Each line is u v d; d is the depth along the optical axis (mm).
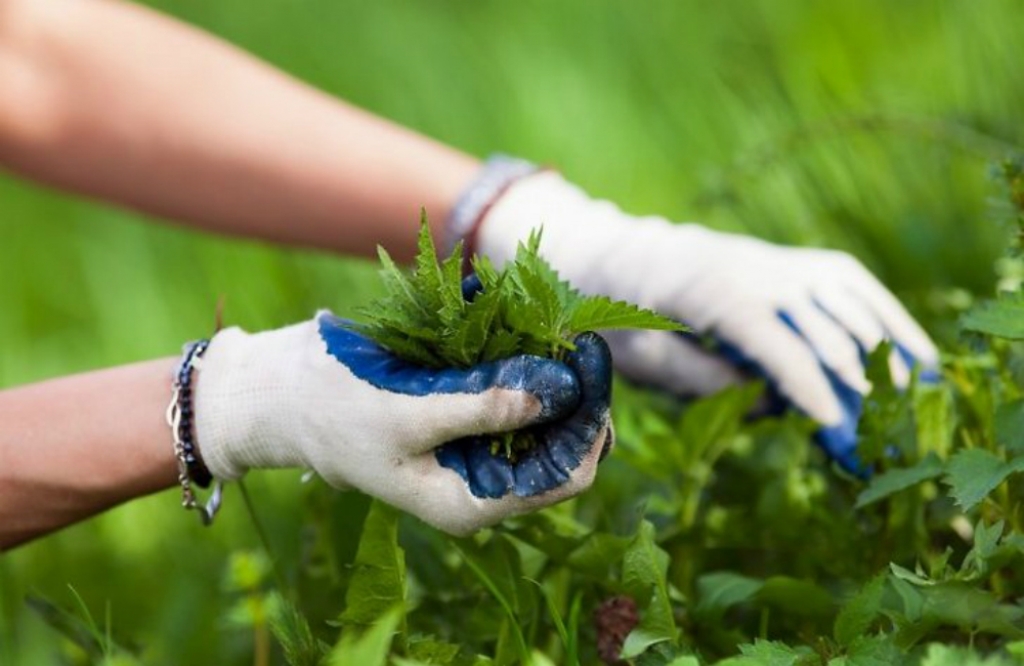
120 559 2016
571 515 1747
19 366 2529
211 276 2508
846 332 1775
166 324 2516
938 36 2604
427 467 1532
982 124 2180
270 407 1565
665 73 2850
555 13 3061
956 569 1677
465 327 1488
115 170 1927
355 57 3188
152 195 1933
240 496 2033
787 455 1768
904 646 1535
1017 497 1625
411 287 1509
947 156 2148
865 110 2324
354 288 2359
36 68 1923
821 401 1761
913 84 2518
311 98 1937
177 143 1916
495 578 1619
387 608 1563
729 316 1777
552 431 1514
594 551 1605
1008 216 1655
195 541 2002
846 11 2750
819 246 2160
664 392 1825
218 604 1908
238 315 2436
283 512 2002
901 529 1694
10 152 1937
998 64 2277
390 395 1518
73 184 1939
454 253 1486
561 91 2867
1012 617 1525
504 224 1852
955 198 2146
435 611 1666
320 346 1557
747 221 2189
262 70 1945
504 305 1493
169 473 1606
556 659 1665
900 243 2131
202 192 1920
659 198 2566
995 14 2332
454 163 1904
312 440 1552
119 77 1923
